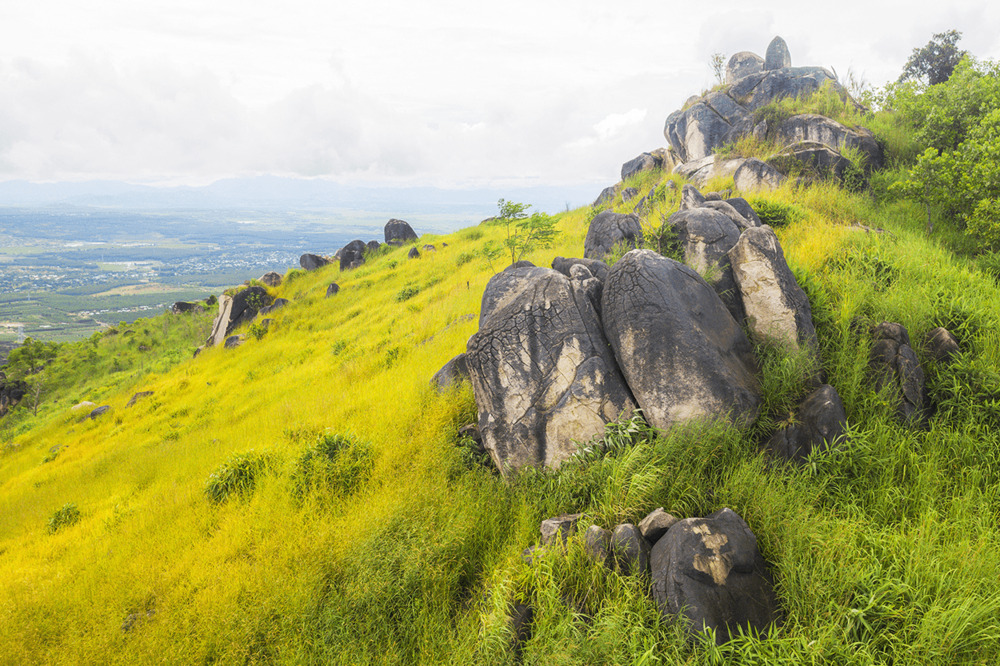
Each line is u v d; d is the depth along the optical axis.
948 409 5.36
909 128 15.74
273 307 30.09
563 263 8.39
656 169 25.00
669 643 3.65
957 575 3.76
